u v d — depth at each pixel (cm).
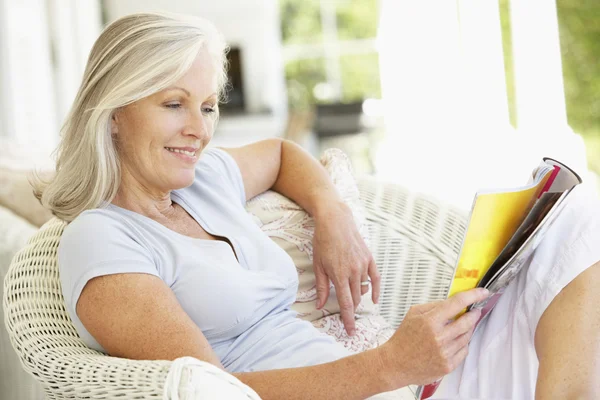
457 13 361
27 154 286
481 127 318
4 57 473
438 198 188
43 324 127
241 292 140
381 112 793
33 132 505
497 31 317
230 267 143
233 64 847
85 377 109
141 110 137
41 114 518
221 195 162
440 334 123
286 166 182
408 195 189
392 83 428
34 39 516
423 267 181
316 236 167
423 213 186
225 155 171
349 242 164
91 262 123
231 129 832
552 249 143
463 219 182
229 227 155
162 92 137
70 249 127
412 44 384
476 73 319
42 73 523
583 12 597
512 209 124
